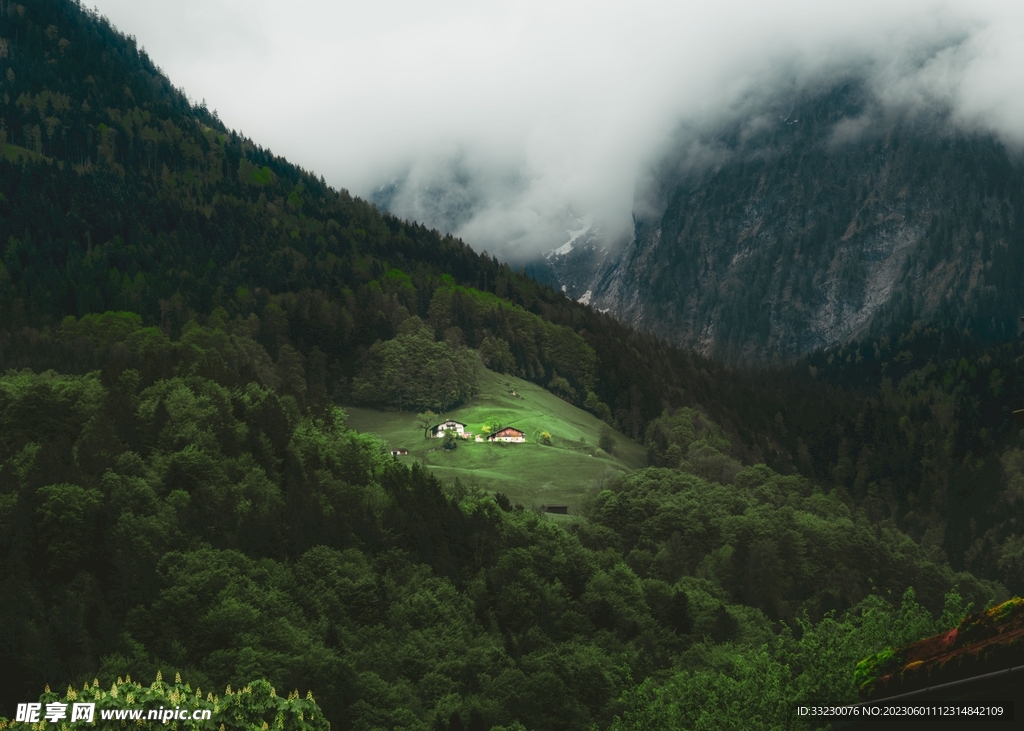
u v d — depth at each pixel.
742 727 89.44
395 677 156.38
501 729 134.50
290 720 47.97
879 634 99.44
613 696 150.75
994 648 22.81
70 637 148.38
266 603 166.12
